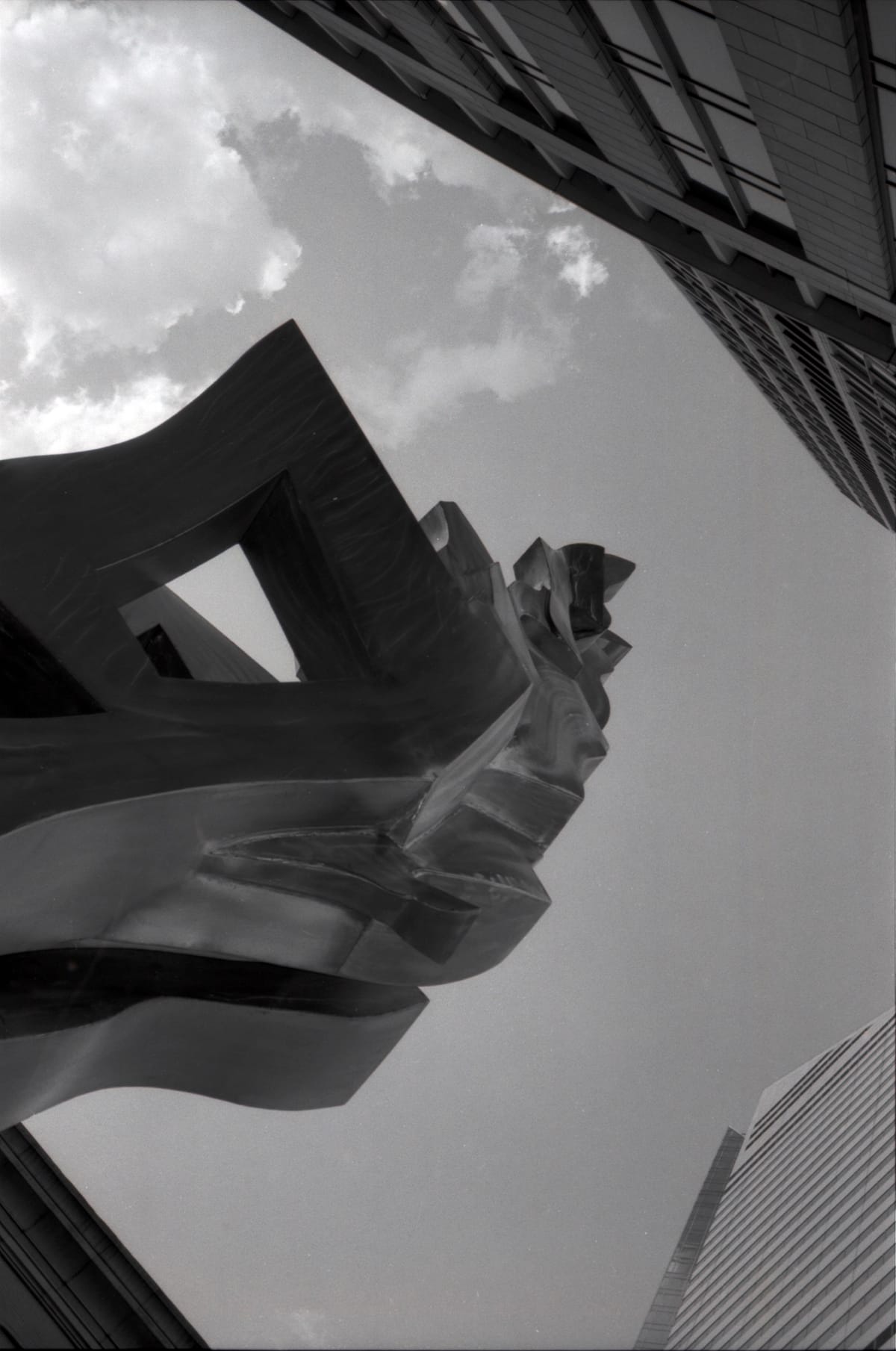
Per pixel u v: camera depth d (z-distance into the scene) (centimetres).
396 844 1747
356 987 1747
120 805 1302
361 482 1728
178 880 1490
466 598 1806
